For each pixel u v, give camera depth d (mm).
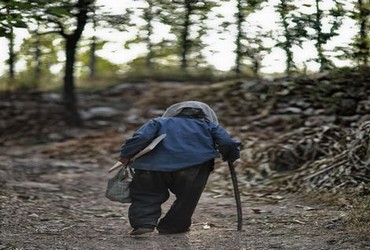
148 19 14852
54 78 19859
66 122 16469
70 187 9391
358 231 5695
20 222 6508
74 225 6473
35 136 15852
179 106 6066
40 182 9773
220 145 5852
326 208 7211
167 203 8133
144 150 5750
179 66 19906
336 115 12969
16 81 19219
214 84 16938
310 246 5258
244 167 10016
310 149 9844
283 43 12688
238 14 14938
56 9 7043
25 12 6848
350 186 7977
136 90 18312
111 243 5570
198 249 5312
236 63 18281
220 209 7457
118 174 5941
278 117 13594
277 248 5246
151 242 5602
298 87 14445
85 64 21969
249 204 7820
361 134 8680
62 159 13133
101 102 17703
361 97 13211
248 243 5484
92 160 12906
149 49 20312
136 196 5859
